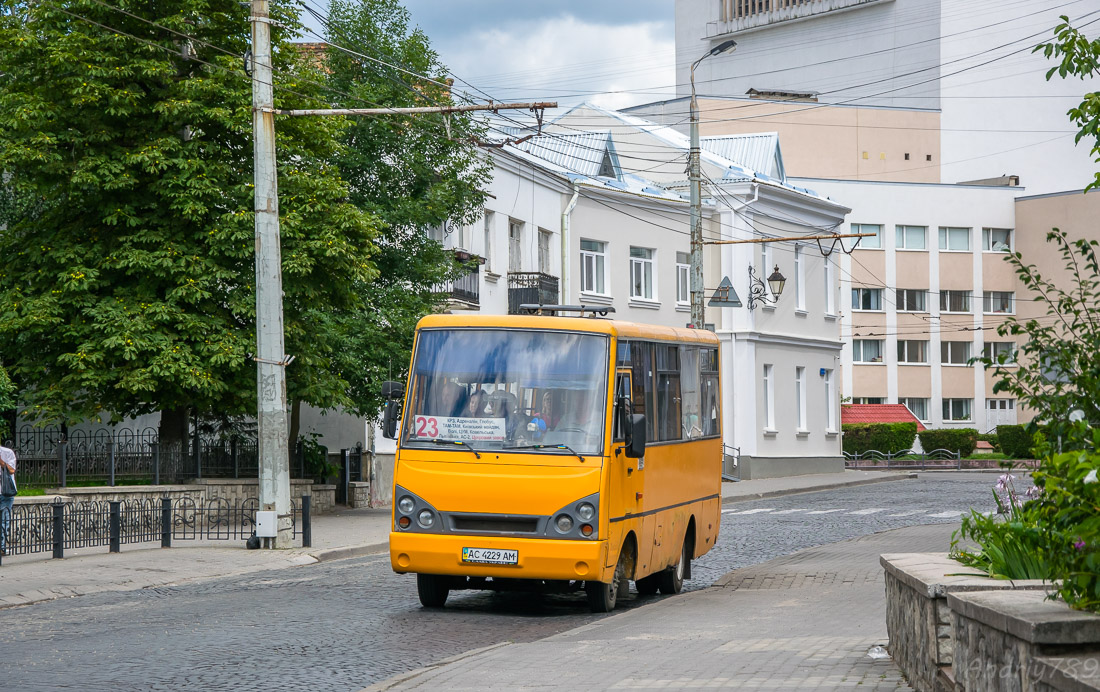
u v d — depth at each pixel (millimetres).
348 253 24547
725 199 48062
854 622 11984
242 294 24734
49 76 23906
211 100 24594
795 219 51344
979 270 79812
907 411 74375
